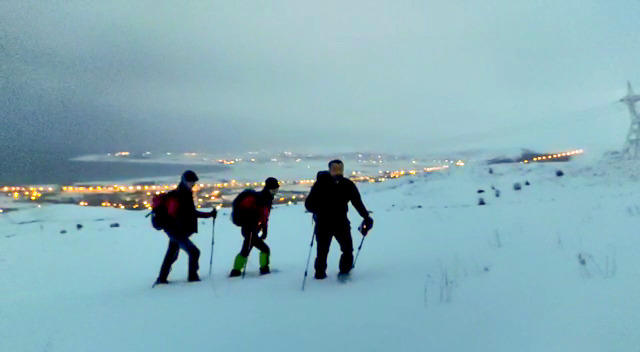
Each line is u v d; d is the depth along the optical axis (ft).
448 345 13.28
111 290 25.38
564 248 22.95
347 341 14.42
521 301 15.80
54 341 16.70
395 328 15.02
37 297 25.17
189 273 25.96
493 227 34.37
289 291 21.34
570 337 12.48
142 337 16.39
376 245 32.32
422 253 27.37
